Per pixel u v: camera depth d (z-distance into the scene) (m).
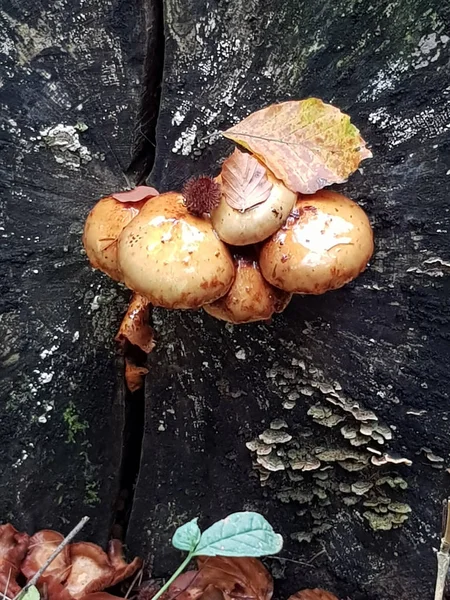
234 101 0.29
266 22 0.27
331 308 0.30
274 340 0.31
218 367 0.33
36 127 0.30
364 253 0.25
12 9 0.28
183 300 0.23
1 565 0.31
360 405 0.32
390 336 0.31
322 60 0.28
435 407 0.31
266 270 0.25
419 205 0.29
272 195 0.24
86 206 0.31
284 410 0.33
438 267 0.29
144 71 0.29
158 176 0.30
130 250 0.24
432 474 0.32
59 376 0.33
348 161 0.25
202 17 0.28
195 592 0.32
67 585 0.32
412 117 0.28
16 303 0.32
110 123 0.30
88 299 0.32
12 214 0.31
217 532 0.27
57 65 0.29
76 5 0.28
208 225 0.24
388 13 0.26
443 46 0.26
